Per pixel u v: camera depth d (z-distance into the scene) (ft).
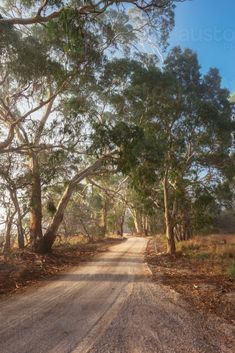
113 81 67.51
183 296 36.65
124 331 23.90
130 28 70.95
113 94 70.28
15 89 60.95
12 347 20.45
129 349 20.36
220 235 139.33
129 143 59.98
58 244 107.86
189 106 79.46
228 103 90.63
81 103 64.13
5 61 52.24
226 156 92.94
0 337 22.29
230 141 89.71
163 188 100.32
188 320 27.17
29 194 76.79
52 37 50.16
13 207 76.28
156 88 71.10
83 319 26.94
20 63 51.49
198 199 100.78
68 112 63.62
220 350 20.59
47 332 23.41
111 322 26.13
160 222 193.36
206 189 101.24
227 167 95.25
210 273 54.60
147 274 54.13
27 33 54.29
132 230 285.23
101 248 110.52
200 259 75.20
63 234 137.90
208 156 92.89
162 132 79.00
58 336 22.59
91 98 67.92
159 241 147.43
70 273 55.21
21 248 75.87
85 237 143.54
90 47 52.75
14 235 92.94
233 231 162.20
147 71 68.74
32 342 21.35
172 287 42.16
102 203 170.19
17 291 39.22
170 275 52.95
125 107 73.41
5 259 61.82
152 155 62.49
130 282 46.21
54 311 29.48
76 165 76.28
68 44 41.19
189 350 20.44
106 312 29.35
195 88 82.74
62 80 56.80
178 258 80.69
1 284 42.39
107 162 71.10
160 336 22.95
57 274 54.03
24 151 69.67
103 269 60.44
